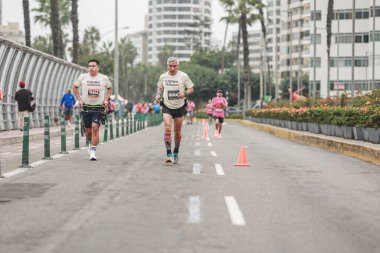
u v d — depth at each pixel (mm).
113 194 10203
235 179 12461
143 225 7695
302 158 18219
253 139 30125
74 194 10180
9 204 9195
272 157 18375
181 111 15398
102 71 79750
